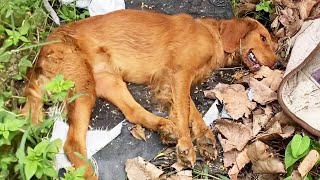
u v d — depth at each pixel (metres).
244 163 1.72
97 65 1.82
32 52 1.84
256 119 1.83
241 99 1.88
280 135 1.77
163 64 1.87
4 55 1.74
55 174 1.52
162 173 1.69
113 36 1.84
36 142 1.63
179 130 1.75
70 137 1.67
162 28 1.88
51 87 1.64
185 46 1.87
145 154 1.75
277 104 1.87
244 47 1.99
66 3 2.08
